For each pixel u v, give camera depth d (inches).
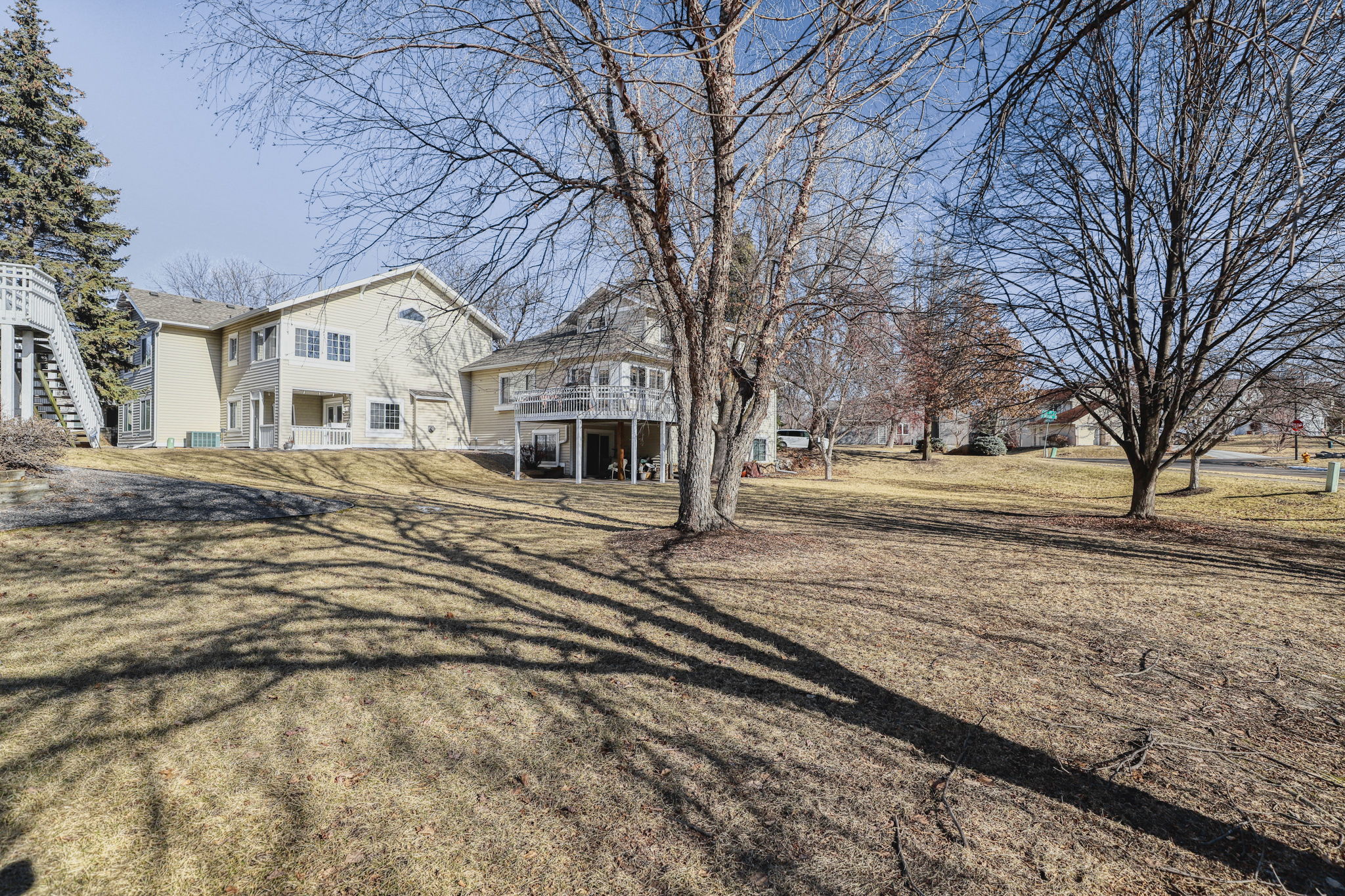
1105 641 190.5
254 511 375.9
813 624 202.2
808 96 205.0
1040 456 1378.0
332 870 89.3
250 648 173.0
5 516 303.1
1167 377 432.1
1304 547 368.2
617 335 510.6
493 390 1053.8
